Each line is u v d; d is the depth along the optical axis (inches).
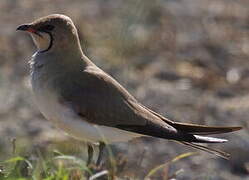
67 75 503.2
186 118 751.1
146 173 642.8
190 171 661.9
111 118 500.7
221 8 995.3
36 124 724.0
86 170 497.0
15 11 956.6
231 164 680.4
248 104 781.9
